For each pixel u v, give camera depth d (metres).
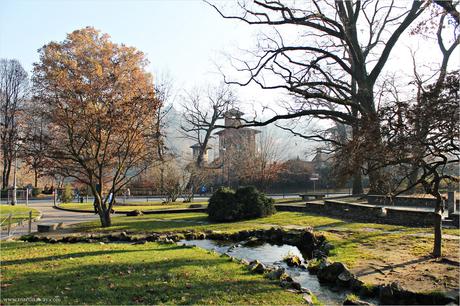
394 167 11.92
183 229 17.97
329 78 26.95
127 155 20.31
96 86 19.16
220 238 16.75
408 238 13.83
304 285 9.38
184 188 40.56
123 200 40.41
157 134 20.78
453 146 9.65
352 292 8.52
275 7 23.03
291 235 15.91
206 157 58.00
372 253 11.41
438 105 9.37
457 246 12.03
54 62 20.02
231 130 50.91
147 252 11.99
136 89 21.70
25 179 61.84
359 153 10.78
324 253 12.22
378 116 10.45
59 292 7.28
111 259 10.62
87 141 19.67
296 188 50.50
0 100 53.09
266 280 8.52
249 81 24.88
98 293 7.22
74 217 25.34
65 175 19.73
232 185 49.62
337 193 45.94
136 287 7.68
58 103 18.62
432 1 16.47
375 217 19.41
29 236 16.05
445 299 7.21
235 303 6.84
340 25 24.02
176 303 6.75
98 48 28.59
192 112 51.47
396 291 7.73
